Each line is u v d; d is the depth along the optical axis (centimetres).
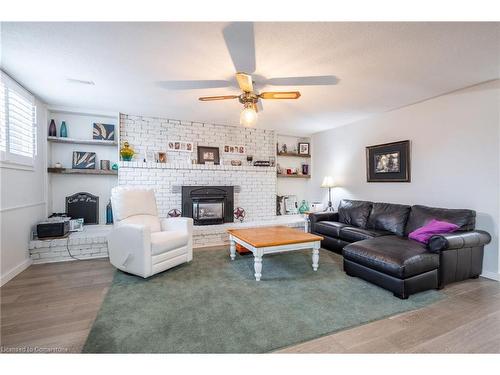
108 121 418
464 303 215
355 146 456
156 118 431
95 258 336
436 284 239
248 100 260
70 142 385
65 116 391
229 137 492
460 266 251
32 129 315
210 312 197
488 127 273
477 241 253
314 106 361
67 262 319
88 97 327
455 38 187
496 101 267
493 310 203
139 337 164
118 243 279
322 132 542
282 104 352
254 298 222
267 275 278
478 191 282
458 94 299
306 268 302
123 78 265
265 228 354
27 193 304
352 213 393
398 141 373
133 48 204
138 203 319
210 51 209
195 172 446
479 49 204
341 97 322
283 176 552
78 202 400
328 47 202
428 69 241
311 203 572
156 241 270
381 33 182
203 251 376
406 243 261
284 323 182
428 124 332
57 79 268
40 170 343
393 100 335
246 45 199
